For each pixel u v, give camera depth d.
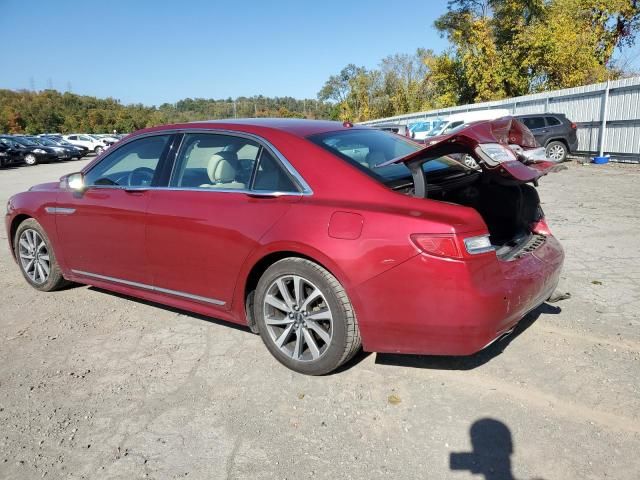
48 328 4.14
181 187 3.73
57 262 4.71
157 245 3.77
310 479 2.37
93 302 4.69
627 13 28.73
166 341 3.82
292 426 2.76
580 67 27.12
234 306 3.48
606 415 2.73
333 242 2.91
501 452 2.49
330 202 3.04
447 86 34.75
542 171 3.15
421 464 2.43
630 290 4.52
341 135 3.61
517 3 29.09
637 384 3.01
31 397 3.14
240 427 2.77
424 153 2.95
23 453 2.63
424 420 2.76
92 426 2.83
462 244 2.66
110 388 3.21
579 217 7.71
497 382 3.09
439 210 2.79
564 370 3.19
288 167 3.27
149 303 4.61
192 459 2.54
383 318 2.86
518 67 28.98
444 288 2.68
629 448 2.47
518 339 3.63
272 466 2.46
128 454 2.59
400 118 34.22
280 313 3.34
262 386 3.16
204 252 3.50
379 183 3.03
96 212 4.16
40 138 35.03
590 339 3.59
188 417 2.88
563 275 4.98
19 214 4.91
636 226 6.96
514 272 3.00
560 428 2.64
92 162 4.45
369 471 2.40
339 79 75.31
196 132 3.81
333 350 3.06
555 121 16.09
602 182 11.68
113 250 4.12
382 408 2.88
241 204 3.36
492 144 2.91
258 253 3.21
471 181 3.60
